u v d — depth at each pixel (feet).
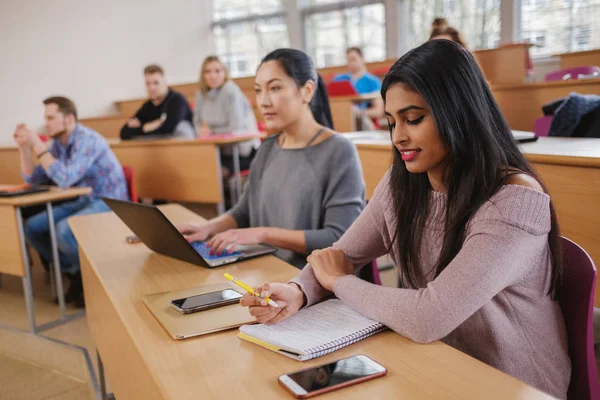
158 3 26.78
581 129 8.10
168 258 4.75
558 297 3.35
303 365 2.63
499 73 16.10
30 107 22.45
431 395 2.28
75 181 10.23
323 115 5.68
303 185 5.41
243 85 24.75
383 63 22.86
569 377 3.26
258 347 2.87
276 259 4.54
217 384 2.48
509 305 3.15
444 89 2.94
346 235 3.97
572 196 5.53
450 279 2.88
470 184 3.05
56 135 10.37
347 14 25.82
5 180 15.28
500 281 2.88
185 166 12.89
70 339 8.47
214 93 15.62
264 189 5.76
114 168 10.66
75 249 9.77
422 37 24.03
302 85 5.31
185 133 15.75
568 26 20.52
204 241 5.53
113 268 4.55
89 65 24.32
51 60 23.03
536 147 6.41
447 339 3.28
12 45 21.83
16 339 8.74
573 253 3.27
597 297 5.41
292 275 4.11
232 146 13.88
